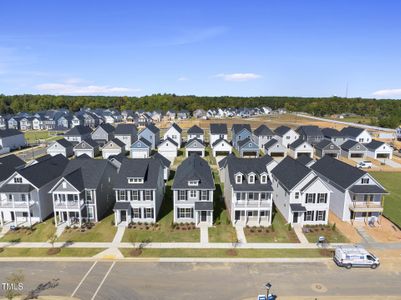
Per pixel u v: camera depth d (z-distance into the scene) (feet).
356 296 90.38
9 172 160.45
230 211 147.02
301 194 138.21
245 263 108.06
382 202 151.74
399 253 115.75
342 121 609.01
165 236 127.95
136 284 95.50
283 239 126.11
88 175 146.72
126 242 123.03
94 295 90.17
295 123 568.82
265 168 148.66
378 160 277.03
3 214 142.72
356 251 106.73
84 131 340.59
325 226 137.90
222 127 335.88
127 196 139.03
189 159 178.50
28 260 109.60
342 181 147.13
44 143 365.40
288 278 99.09
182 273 101.60
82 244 121.19
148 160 155.43
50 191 133.80
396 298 89.61
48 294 90.48
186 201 139.74
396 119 513.45
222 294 90.68
